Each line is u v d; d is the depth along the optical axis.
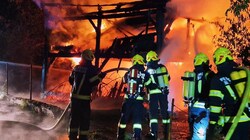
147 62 7.16
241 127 4.43
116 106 13.22
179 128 8.77
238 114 4.29
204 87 5.92
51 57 15.55
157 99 7.03
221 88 4.57
